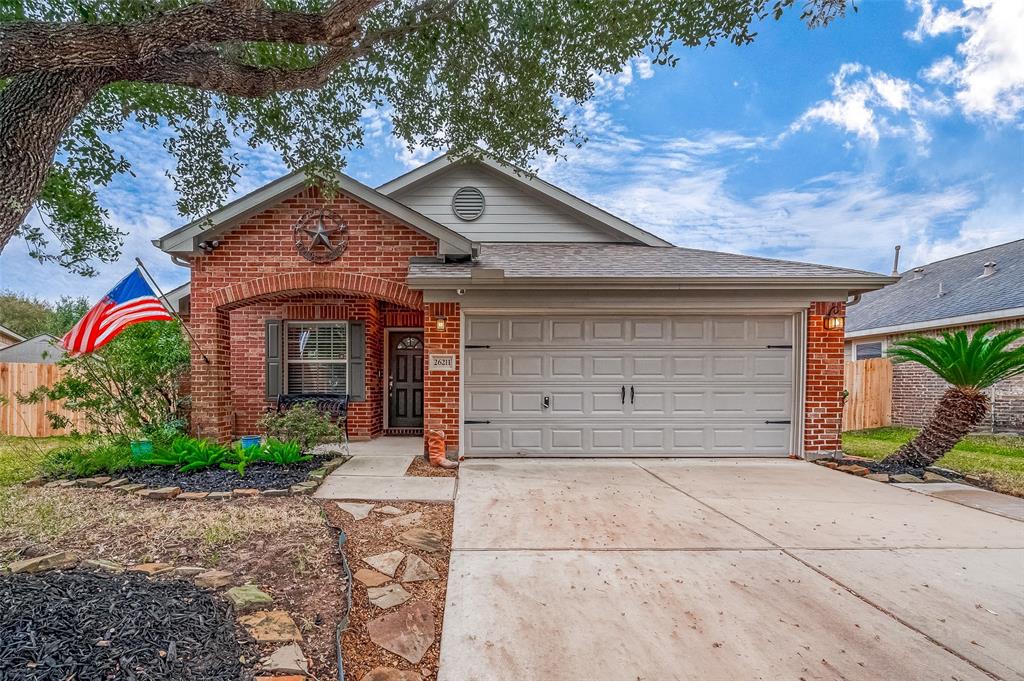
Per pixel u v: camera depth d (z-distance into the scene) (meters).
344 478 5.82
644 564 3.58
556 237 10.61
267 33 3.09
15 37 2.44
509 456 7.20
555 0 3.99
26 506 4.50
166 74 3.21
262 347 9.00
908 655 2.56
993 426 10.72
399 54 4.41
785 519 4.57
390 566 3.45
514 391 7.22
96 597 2.62
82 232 4.60
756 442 7.31
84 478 5.48
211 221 6.04
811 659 2.52
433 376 6.98
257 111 4.74
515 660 2.50
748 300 7.08
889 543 4.02
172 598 2.71
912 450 6.68
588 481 5.88
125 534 3.81
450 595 3.12
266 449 6.28
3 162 2.64
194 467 5.74
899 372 12.44
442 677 2.37
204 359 7.19
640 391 7.29
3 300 25.75
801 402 7.19
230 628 2.53
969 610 3.00
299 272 7.34
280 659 2.34
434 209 10.53
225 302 7.27
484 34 4.25
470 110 4.74
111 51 2.66
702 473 6.33
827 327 7.14
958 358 6.32
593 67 4.30
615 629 2.77
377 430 9.41
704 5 3.73
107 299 5.92
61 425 6.16
